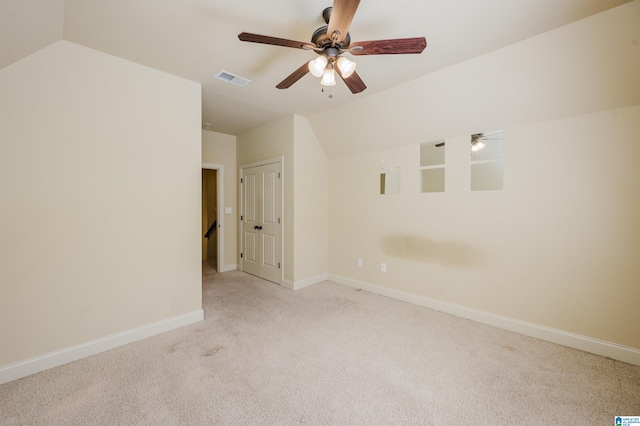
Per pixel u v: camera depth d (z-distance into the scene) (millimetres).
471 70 2322
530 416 1507
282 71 2488
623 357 2025
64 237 2004
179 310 2611
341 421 1469
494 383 1784
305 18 1783
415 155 3236
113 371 1901
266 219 4203
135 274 2344
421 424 1451
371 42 1541
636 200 1981
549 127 2320
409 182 3293
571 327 2246
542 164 2363
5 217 1792
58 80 1965
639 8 1614
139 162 2355
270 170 4102
